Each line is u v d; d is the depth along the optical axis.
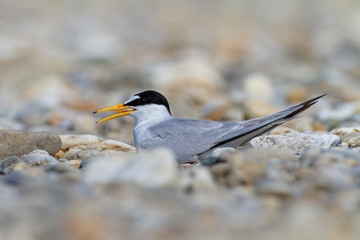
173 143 8.88
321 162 7.16
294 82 21.16
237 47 27.97
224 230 5.20
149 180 6.25
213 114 14.93
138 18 38.19
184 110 15.12
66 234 5.08
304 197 6.01
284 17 38.44
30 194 5.93
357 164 7.22
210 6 42.06
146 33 34.25
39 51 25.91
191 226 5.25
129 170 6.41
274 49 29.42
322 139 9.12
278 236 5.09
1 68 24.06
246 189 6.54
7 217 5.39
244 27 34.84
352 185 6.47
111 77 23.27
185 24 36.53
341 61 26.03
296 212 5.55
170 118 9.45
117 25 35.84
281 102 17.16
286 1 42.91
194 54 27.31
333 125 12.95
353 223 5.38
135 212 5.50
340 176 6.45
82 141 10.02
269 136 9.19
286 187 6.18
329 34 32.19
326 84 20.03
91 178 6.44
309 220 5.40
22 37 29.98
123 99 17.69
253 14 39.38
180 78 20.83
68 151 9.77
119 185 6.07
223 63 26.00
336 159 7.27
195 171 6.75
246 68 25.11
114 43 29.84
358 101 15.97
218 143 8.75
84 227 5.13
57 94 18.77
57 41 30.80
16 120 15.36
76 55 27.92
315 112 14.55
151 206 5.67
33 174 7.02
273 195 6.15
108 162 6.64
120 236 5.04
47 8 39.03
